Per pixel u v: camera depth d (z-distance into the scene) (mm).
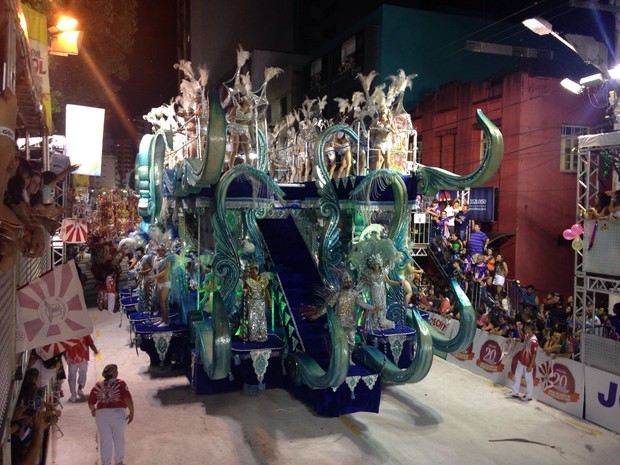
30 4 9344
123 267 31891
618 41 13328
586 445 8883
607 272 10133
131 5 18281
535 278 18422
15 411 5344
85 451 8469
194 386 11133
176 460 8242
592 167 15664
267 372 11312
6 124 2906
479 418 9930
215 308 10039
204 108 12352
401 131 12633
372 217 12234
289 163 17016
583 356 10281
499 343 11828
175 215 13922
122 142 50688
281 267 11836
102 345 14773
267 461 8242
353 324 10469
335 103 28500
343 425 9578
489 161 9852
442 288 16875
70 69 18500
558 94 18141
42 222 4871
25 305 4848
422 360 9531
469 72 25109
